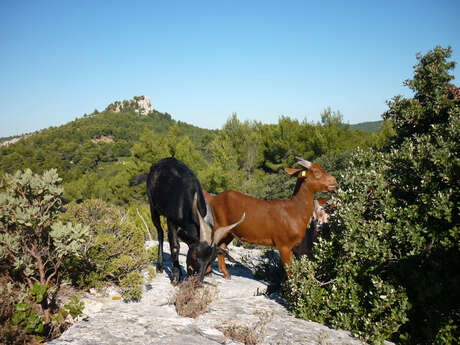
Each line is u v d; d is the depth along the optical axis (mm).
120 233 5344
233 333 3596
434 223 4086
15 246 3828
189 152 34438
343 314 4062
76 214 5879
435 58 6434
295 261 4711
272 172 44969
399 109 6555
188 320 3895
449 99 6117
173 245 5043
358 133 46812
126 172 34531
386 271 4234
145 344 3191
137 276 4656
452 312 3701
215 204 5793
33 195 4152
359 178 4867
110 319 3748
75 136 179250
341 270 4383
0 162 110125
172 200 4930
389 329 3693
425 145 4695
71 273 4621
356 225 4395
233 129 44844
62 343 3088
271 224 5289
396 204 4574
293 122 43094
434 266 3766
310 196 5277
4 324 3363
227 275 5855
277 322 4094
